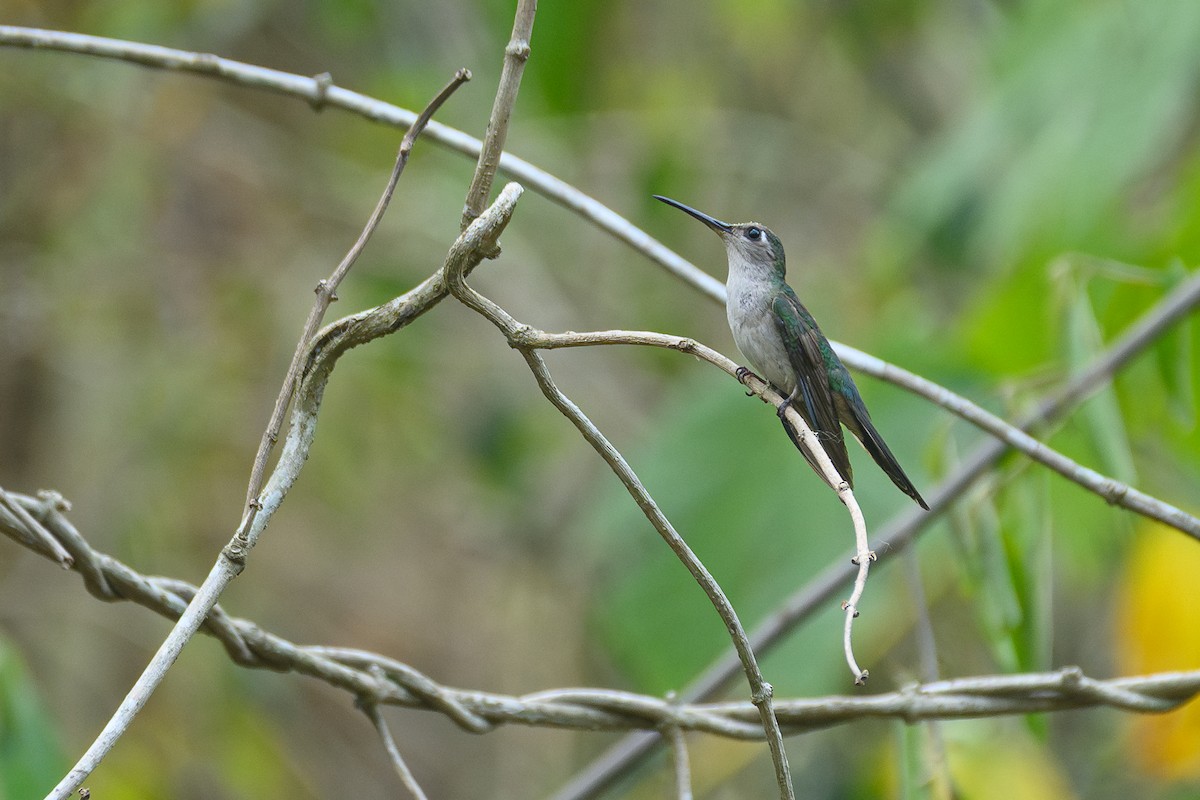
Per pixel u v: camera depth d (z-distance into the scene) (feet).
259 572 47.21
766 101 53.01
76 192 43.47
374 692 15.60
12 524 13.91
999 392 22.97
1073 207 33.37
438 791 48.91
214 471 45.01
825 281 47.32
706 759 36.11
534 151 46.14
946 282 40.57
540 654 48.57
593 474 49.34
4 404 42.06
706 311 50.31
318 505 48.52
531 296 48.98
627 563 29.25
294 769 44.01
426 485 51.19
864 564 13.34
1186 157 37.65
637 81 49.34
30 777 19.08
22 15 41.47
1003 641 20.74
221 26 43.32
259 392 46.01
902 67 52.13
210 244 45.80
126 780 37.17
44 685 39.63
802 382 23.57
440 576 51.39
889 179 49.85
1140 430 24.47
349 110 19.54
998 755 25.55
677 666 28.22
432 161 46.93
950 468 23.17
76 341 42.98
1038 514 21.25
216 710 39.65
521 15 13.74
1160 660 26.37
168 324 44.55
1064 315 22.77
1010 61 37.47
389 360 47.19
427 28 48.47
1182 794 36.24
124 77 42.11
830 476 14.52
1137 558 26.91
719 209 52.39
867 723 38.75
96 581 14.47
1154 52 34.01
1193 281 22.44
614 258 49.06
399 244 47.67
